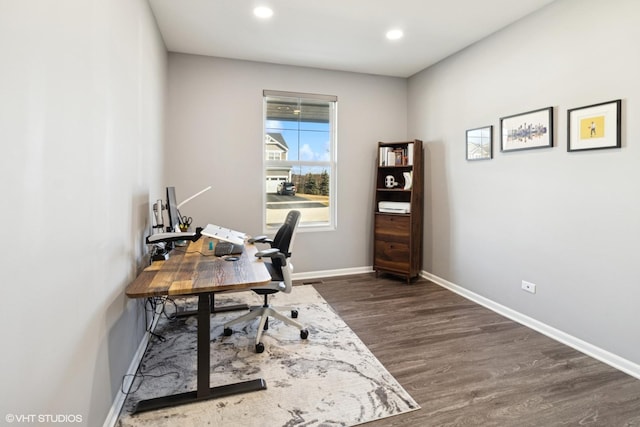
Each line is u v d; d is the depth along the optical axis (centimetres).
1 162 81
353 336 264
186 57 370
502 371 216
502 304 313
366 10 279
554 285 264
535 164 278
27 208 92
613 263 224
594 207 235
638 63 208
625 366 217
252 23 300
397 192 450
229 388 190
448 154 382
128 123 195
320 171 437
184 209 376
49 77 104
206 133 379
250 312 267
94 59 141
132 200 205
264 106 403
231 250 250
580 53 241
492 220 323
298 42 340
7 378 83
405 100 456
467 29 311
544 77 269
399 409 178
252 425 166
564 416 174
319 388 196
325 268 436
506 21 295
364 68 419
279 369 215
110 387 162
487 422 170
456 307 329
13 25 86
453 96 372
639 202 209
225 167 388
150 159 266
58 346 109
